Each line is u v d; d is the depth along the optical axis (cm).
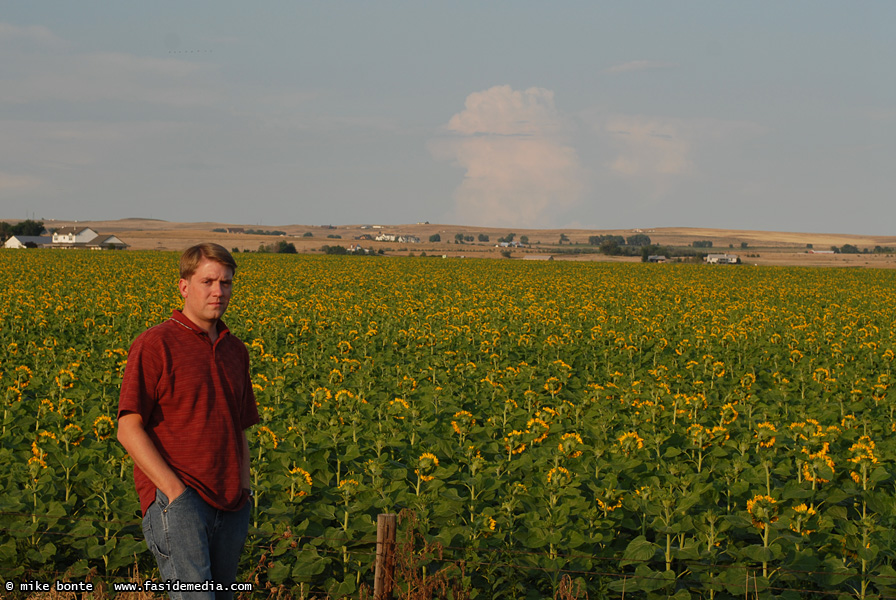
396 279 5531
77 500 898
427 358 1941
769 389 1622
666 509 800
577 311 3406
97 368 1706
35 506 815
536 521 805
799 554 752
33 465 841
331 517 821
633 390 1498
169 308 2983
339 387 1497
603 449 997
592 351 2230
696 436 1043
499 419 1223
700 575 737
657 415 1285
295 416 1213
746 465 944
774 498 813
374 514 858
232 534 546
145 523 529
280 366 1692
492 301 3828
